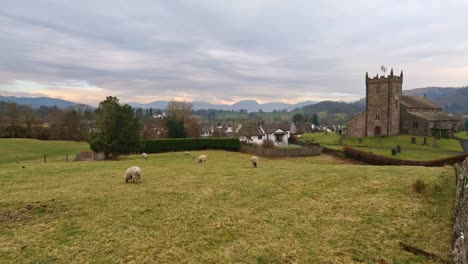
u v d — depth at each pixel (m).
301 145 93.88
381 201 17.02
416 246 11.80
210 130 157.62
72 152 65.00
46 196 18.89
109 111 45.81
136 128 47.88
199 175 25.41
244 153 61.56
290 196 18.48
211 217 15.12
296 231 13.48
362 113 97.12
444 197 17.28
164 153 55.00
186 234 13.19
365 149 72.19
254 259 11.11
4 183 23.25
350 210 15.88
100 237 12.96
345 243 12.30
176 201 17.62
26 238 13.00
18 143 73.38
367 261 10.88
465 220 10.68
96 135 46.22
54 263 10.98
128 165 34.41
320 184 21.05
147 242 12.46
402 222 14.16
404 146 75.12
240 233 13.30
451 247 11.09
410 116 91.12
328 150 61.47
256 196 18.55
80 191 20.11
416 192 18.31
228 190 19.89
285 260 11.04
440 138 84.75
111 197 18.55
